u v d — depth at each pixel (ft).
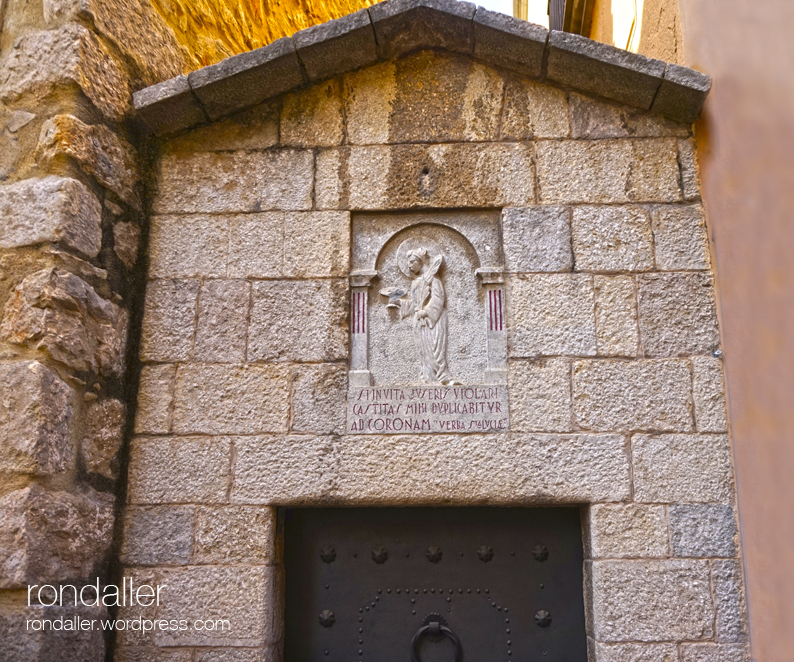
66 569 10.02
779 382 9.57
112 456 11.32
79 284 10.77
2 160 11.29
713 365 11.53
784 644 9.35
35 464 9.62
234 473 11.50
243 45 18.45
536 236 12.27
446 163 12.73
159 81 13.79
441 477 11.35
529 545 11.88
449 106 12.99
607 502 11.11
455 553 11.92
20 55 11.69
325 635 11.71
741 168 10.79
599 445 11.32
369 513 12.14
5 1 12.21
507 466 11.33
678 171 12.45
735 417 10.99
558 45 12.16
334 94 13.12
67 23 11.64
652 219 12.24
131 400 11.87
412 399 11.73
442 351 12.04
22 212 10.76
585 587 11.43
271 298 12.25
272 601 11.24
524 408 11.55
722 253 11.48
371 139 12.91
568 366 11.68
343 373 11.87
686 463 11.17
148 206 12.78
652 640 10.58
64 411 10.29
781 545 9.47
